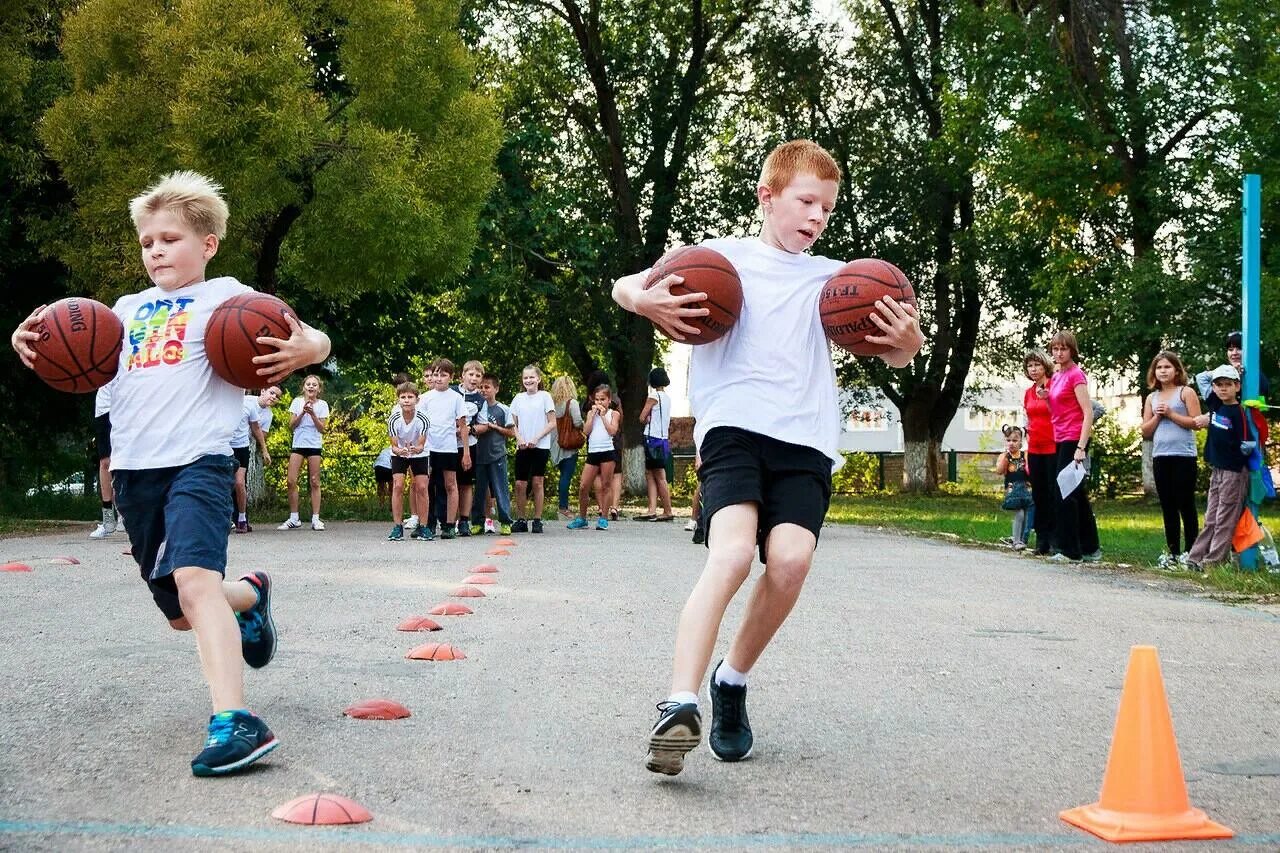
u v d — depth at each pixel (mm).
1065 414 11859
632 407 31797
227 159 16766
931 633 7180
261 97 16906
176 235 4516
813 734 4684
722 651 6496
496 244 26266
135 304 4555
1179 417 11344
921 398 35500
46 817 3484
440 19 19453
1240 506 10562
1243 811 3738
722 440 4164
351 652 6340
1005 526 18078
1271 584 9531
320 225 18281
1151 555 12359
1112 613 8148
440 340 25312
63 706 4961
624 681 5660
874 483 38062
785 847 3320
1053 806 3760
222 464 4363
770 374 4215
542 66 32344
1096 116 27125
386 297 22703
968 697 5395
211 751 3939
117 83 17203
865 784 3984
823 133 34156
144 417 4328
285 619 7504
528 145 26328
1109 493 33531
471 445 15711
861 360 34562
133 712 4863
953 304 35438
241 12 16797
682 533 16219
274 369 4324
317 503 16750
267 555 12141
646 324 31625
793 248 4422
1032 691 5543
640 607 8164
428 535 14578
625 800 3768
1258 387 10648
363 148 18078
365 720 4805
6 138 18562
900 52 33500
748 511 4098
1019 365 36000
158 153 17188
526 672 5848
